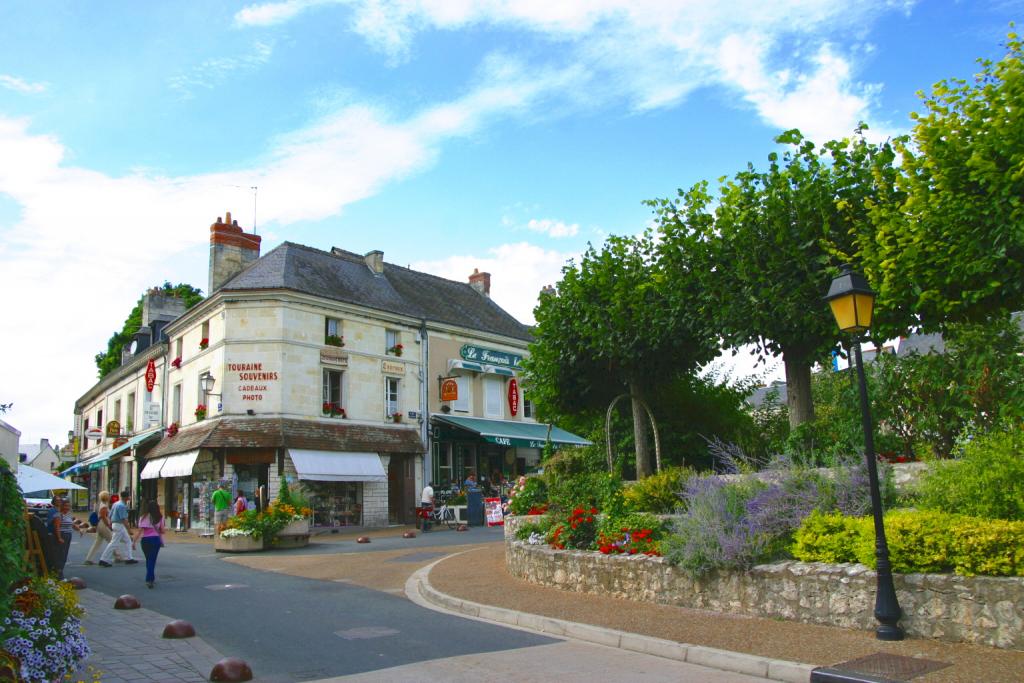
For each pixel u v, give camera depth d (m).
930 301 8.85
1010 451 7.97
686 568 9.00
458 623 9.20
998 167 7.88
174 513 27.88
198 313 26.89
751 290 10.89
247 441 24.02
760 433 17.80
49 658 5.58
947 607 6.83
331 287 27.80
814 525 8.39
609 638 7.91
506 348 33.38
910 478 9.21
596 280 14.00
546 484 15.05
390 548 18.28
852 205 10.27
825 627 7.60
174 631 8.28
